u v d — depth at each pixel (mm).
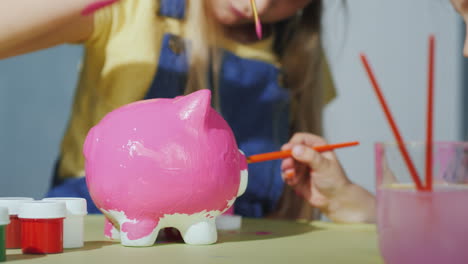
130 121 597
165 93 1234
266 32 1376
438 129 2258
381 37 2191
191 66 1244
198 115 589
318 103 1381
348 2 2156
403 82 2209
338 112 2158
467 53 744
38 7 880
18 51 982
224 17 1223
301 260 530
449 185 458
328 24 2125
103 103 1212
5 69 1924
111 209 601
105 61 1221
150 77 1219
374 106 2186
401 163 461
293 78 1379
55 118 1966
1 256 500
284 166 931
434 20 2223
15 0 886
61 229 559
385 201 455
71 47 1965
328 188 931
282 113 1361
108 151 589
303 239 678
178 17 1273
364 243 649
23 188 1943
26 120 1947
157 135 581
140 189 576
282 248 603
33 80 1952
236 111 1323
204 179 583
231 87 1322
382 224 461
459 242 420
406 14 2209
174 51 1252
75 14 901
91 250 572
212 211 612
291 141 943
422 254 427
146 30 1234
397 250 440
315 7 1369
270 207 1308
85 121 1227
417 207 429
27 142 1950
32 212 540
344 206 949
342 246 624
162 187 575
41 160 1959
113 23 1215
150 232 596
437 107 2256
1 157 1926
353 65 2170
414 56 2221
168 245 612
